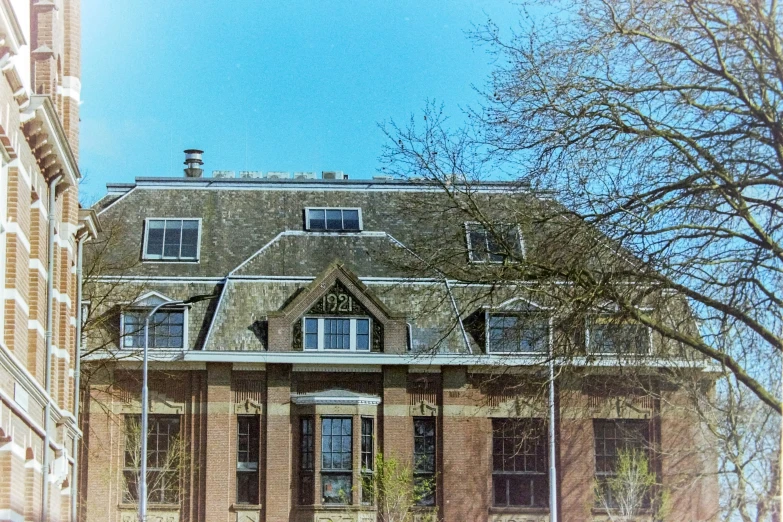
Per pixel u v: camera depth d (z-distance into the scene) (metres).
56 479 28.05
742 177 22.02
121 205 54.91
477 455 50.75
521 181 24.84
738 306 22.44
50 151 25.83
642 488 48.94
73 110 31.20
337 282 51.22
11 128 23.02
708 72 22.97
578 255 24.14
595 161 23.80
